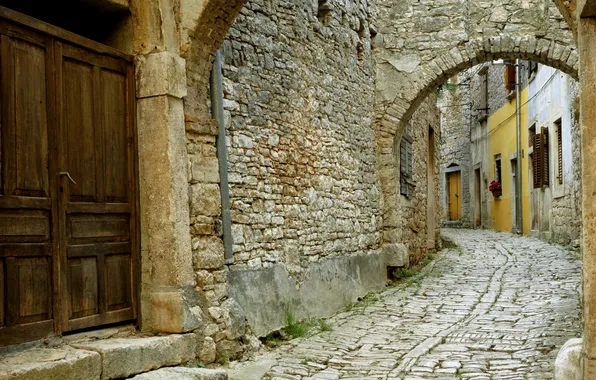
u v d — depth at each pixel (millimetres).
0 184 4008
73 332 4562
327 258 8125
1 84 4027
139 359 4469
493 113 22922
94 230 4715
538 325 6988
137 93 5102
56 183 4398
